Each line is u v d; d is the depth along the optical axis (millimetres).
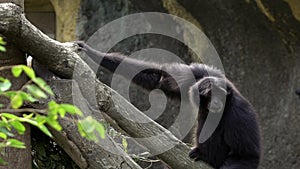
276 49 21766
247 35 22031
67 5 23797
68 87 10148
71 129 10227
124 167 10570
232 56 22562
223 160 13242
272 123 22078
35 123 5777
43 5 24250
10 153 9695
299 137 21688
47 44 9742
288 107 21812
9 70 9727
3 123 5926
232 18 21844
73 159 10617
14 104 5387
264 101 22266
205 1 21641
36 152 11117
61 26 24094
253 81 22375
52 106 5359
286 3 20188
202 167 12695
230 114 13062
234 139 13016
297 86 21484
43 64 10008
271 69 22078
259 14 21094
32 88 5312
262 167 22000
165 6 22703
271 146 22062
